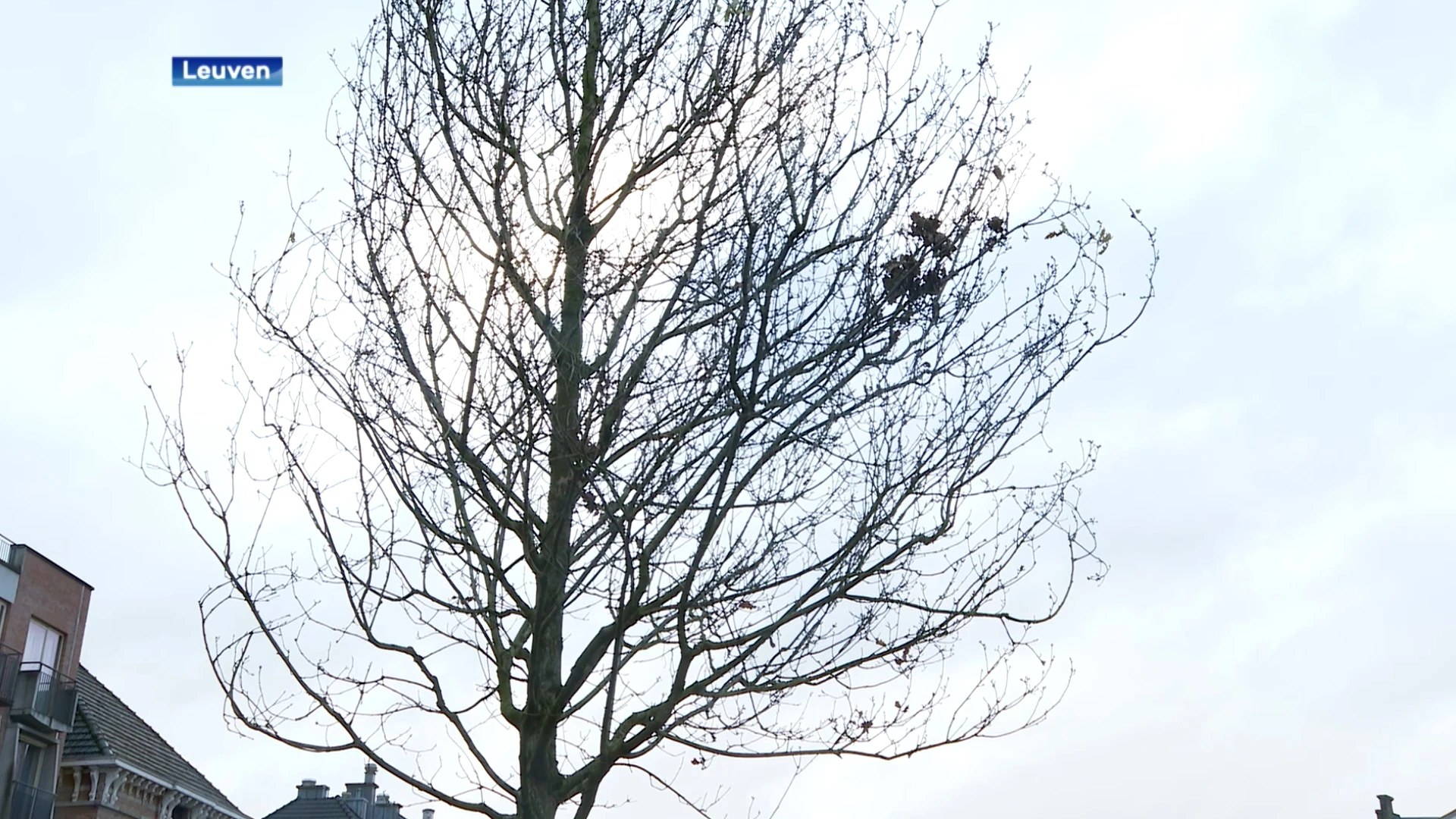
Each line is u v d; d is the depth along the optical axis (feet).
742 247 25.84
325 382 25.72
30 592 98.12
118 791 107.04
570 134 27.07
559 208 27.12
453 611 25.66
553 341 25.50
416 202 26.30
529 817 24.45
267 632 24.90
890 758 24.82
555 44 27.40
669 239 26.50
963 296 25.48
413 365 25.30
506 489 25.55
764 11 27.12
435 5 26.94
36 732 97.45
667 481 25.11
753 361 23.30
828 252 25.72
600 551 25.96
